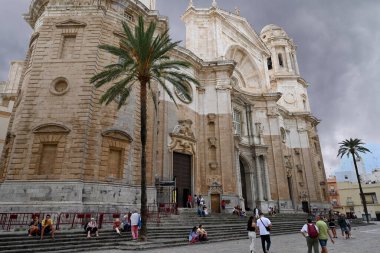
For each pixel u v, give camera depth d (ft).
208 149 106.52
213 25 125.90
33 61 71.36
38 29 77.92
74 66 70.54
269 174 133.18
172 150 94.27
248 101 135.13
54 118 65.87
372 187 213.05
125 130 72.28
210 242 53.36
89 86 68.39
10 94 123.34
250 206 122.83
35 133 64.59
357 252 39.04
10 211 57.67
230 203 98.63
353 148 147.13
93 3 77.82
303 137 162.91
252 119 135.23
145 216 49.03
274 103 143.95
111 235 49.67
